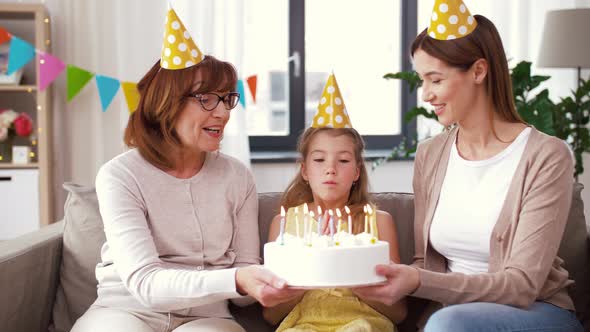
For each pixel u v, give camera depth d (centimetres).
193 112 156
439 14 148
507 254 146
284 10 403
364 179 184
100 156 353
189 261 159
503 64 153
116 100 356
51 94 348
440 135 170
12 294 162
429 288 135
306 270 131
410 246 184
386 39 415
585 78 392
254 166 386
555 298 145
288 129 409
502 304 137
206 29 361
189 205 161
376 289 134
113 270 160
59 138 357
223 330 149
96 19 350
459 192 157
